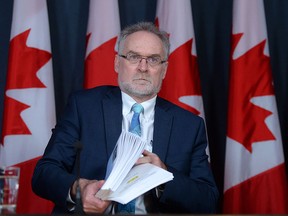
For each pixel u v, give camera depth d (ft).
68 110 9.21
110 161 8.01
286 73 13.38
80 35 13.24
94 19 12.20
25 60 11.73
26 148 11.48
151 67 9.12
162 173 7.71
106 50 12.04
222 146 13.24
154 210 8.42
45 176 8.25
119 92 9.32
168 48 9.41
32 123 11.55
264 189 11.71
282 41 13.43
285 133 13.21
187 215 5.46
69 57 13.16
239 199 11.80
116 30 12.16
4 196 6.27
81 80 13.16
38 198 11.39
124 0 13.39
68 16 13.23
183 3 12.31
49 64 11.92
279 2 13.47
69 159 8.73
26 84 11.66
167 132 9.08
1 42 12.87
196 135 9.32
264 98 11.97
